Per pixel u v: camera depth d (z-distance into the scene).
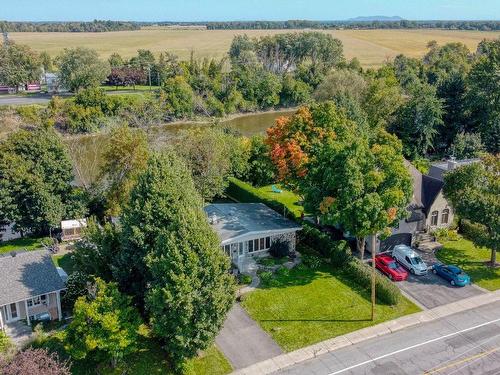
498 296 37.88
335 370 29.39
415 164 63.94
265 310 35.62
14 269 34.84
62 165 48.78
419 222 47.50
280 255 43.44
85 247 35.66
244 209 48.56
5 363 24.88
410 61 147.12
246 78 130.88
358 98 87.50
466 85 81.81
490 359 30.42
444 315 35.22
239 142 64.38
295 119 45.41
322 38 166.88
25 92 133.62
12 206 46.12
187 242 28.41
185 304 27.19
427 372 29.23
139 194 32.97
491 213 39.47
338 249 41.66
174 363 29.28
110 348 27.61
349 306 36.19
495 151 74.56
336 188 38.72
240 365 29.81
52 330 33.03
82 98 101.00
